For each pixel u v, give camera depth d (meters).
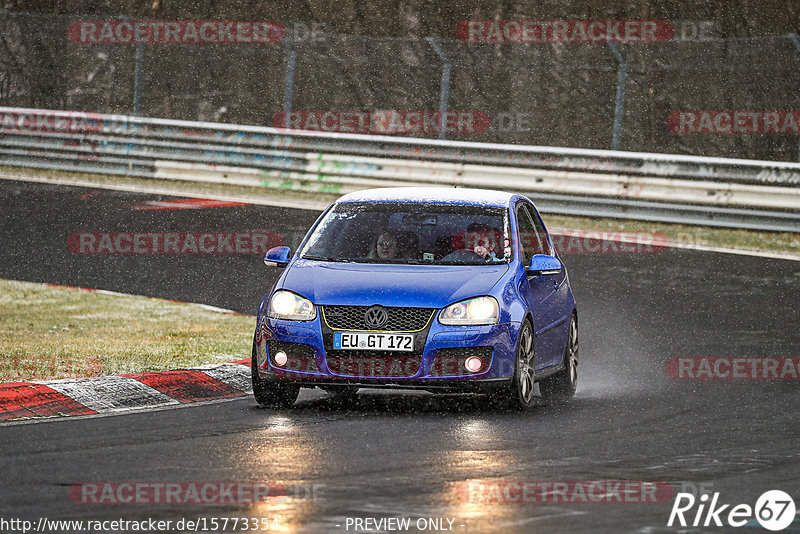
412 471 23.00
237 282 55.88
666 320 48.44
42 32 143.62
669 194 75.12
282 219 73.62
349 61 139.25
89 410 30.45
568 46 132.38
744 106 128.12
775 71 127.44
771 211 73.75
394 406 32.06
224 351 39.22
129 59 143.00
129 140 91.25
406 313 30.56
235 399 33.00
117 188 84.62
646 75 129.88
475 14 136.38
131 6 143.62
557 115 132.50
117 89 142.50
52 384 31.58
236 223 71.81
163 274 57.41
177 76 141.75
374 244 33.75
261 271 58.50
